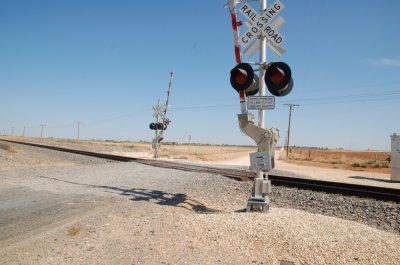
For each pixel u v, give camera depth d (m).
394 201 11.01
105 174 16.75
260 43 8.40
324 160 52.88
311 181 14.99
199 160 39.50
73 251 5.23
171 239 5.84
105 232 6.22
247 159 52.25
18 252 5.19
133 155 41.12
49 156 27.00
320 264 5.15
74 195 10.55
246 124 8.34
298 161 49.91
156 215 7.62
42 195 10.39
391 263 5.23
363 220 9.23
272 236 5.89
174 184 14.10
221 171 19.33
